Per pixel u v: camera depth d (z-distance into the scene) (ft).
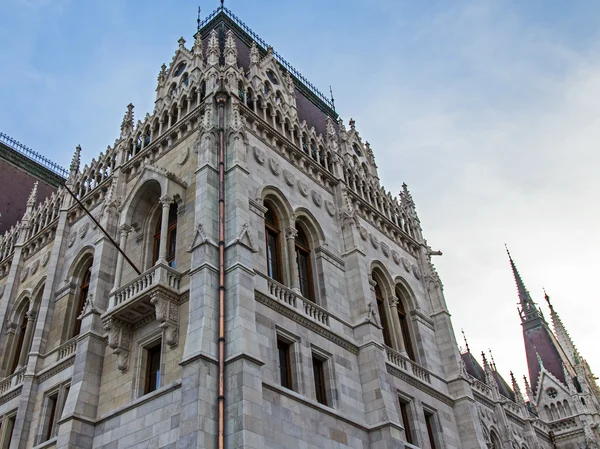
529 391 216.33
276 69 128.88
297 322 86.17
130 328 85.30
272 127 108.27
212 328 73.05
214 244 81.15
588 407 200.13
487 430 138.51
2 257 138.41
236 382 68.18
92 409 81.41
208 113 98.73
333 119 162.91
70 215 121.19
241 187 88.79
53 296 108.78
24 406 93.91
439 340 123.13
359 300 101.40
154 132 113.09
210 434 64.64
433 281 131.23
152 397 73.97
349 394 88.28
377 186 138.92
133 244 97.66
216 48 112.78
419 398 104.47
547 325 259.60
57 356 97.96
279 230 97.86
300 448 73.31
